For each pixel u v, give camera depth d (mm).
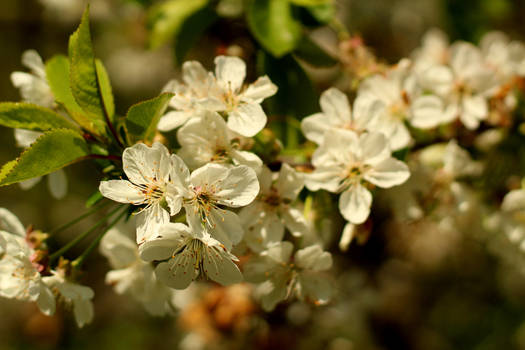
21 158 438
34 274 461
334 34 696
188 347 621
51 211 1027
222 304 581
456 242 857
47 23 995
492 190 543
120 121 458
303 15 528
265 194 464
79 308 467
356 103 479
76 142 447
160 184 439
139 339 943
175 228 431
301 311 583
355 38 540
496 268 907
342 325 657
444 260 910
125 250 492
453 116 527
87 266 937
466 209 526
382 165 465
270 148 465
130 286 495
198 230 435
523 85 544
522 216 535
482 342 907
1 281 461
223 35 543
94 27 889
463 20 689
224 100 460
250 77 531
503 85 536
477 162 545
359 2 860
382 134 464
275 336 581
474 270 922
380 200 600
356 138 466
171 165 435
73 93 448
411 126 523
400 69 510
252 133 453
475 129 542
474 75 527
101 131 456
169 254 438
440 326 909
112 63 966
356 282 731
